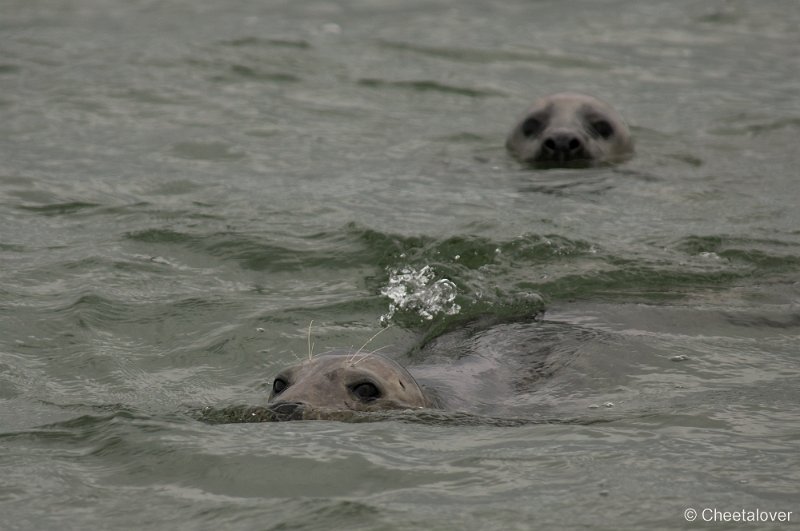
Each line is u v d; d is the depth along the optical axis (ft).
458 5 186.60
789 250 87.15
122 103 128.67
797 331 70.64
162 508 45.68
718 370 63.46
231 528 43.91
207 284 79.15
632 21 177.37
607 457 49.67
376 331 72.13
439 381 60.80
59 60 145.38
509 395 60.29
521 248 86.28
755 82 148.46
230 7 182.60
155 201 96.89
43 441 52.80
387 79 145.38
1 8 175.94
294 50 155.74
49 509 45.88
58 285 77.36
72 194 98.12
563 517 44.11
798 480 46.98
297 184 103.45
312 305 75.82
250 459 49.26
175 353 67.82
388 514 44.47
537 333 69.77
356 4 187.32
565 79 149.28
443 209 97.04
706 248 87.56
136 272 80.48
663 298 76.89
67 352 67.00
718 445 51.11
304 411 53.21
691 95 143.02
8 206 94.12
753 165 115.03
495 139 126.31
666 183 108.37
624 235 90.38
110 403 58.85
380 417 53.42
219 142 116.47
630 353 65.92
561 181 109.19
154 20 171.22
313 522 44.11
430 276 81.46
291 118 127.34
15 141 113.70
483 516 44.21
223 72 143.43
